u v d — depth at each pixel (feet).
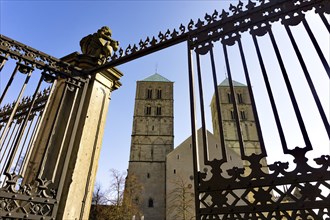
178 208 106.11
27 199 7.61
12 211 7.20
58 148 9.39
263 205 5.78
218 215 6.13
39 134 10.37
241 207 5.95
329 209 5.22
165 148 139.44
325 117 6.16
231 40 8.45
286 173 5.95
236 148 123.85
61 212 8.46
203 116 7.64
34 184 8.57
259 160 6.36
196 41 9.19
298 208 5.45
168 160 126.93
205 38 9.04
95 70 11.21
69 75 10.19
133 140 141.49
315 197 5.44
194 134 7.57
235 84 147.54
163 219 113.09
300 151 6.08
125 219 99.35
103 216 95.45
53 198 8.27
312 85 6.69
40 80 9.14
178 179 117.80
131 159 134.00
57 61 9.92
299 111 6.57
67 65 10.25
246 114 135.33
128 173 128.26
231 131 130.21
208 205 6.47
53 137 9.78
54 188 8.70
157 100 160.86
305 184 5.66
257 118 6.95
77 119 9.92
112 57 11.14
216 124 141.90
